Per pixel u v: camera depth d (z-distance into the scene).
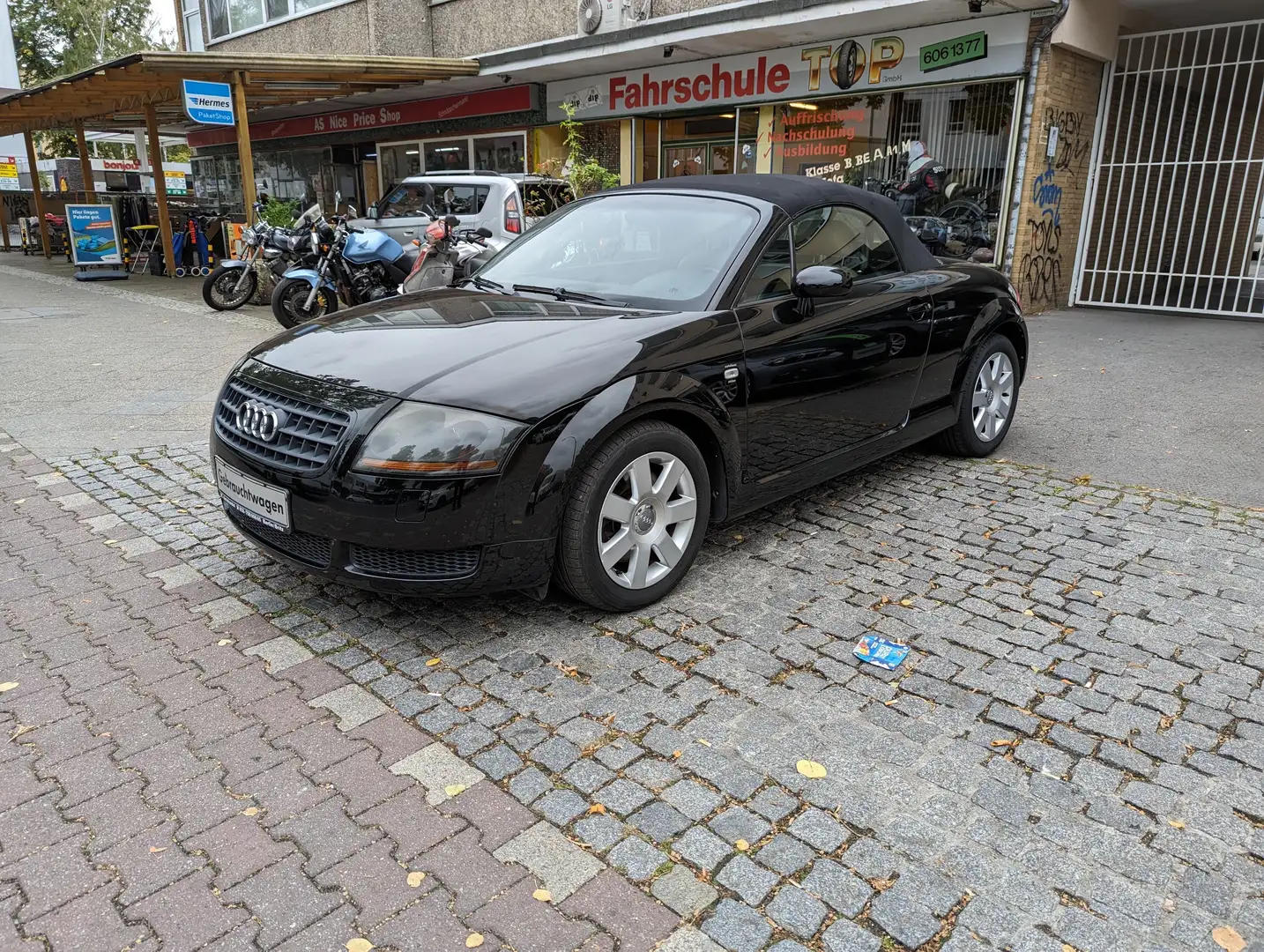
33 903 2.13
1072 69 10.36
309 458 3.09
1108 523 4.46
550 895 2.15
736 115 13.15
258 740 2.75
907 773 2.59
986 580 3.82
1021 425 6.23
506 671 3.13
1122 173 11.42
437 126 17.80
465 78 14.99
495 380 3.09
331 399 3.13
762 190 4.25
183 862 2.26
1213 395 6.99
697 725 2.82
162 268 17.16
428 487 2.93
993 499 4.79
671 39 11.91
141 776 2.59
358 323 3.77
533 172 16.19
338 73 13.40
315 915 2.09
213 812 2.44
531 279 4.36
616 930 2.05
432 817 2.42
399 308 3.98
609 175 13.69
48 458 5.52
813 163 12.35
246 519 3.48
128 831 2.36
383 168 19.62
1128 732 2.78
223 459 3.47
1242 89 13.00
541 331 3.46
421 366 3.21
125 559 4.07
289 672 3.13
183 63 12.03
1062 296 11.67
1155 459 5.45
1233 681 3.06
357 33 17.55
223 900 2.14
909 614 3.52
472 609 3.57
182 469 5.34
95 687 3.04
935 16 10.23
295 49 19.19
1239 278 10.88
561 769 2.62
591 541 3.23
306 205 20.89
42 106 17.86
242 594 3.72
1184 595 3.68
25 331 10.11
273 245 10.95
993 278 5.34
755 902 2.13
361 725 2.83
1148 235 11.97
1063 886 2.18
